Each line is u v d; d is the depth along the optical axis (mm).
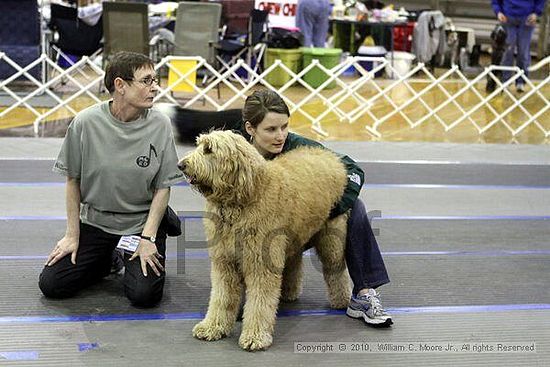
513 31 14859
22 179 8125
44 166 8727
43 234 6453
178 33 13000
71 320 4812
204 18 12938
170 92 12875
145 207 5250
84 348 4426
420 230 7012
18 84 14023
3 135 10359
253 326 4438
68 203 5160
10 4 13422
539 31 21234
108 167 5031
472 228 7141
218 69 14797
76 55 13359
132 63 4836
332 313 5074
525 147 11055
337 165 4727
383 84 16531
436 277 5836
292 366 4277
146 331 4688
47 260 5586
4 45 13711
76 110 12250
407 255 6320
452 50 18922
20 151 9406
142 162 5051
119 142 5031
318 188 4477
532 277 5895
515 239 6859
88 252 5129
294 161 4535
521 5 14602
